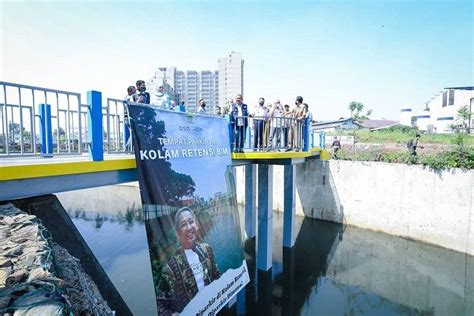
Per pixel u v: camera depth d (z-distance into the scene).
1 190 4.12
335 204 19.09
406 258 14.25
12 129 5.48
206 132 6.83
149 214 5.07
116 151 5.75
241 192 23.50
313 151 15.78
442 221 14.59
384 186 16.88
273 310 10.62
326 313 10.45
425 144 19.17
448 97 39.56
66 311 2.04
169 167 5.61
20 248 2.89
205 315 5.94
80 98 5.08
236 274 7.16
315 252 15.20
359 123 44.97
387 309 10.62
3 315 1.88
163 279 5.14
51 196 4.94
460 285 12.05
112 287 5.11
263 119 9.68
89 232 18.48
